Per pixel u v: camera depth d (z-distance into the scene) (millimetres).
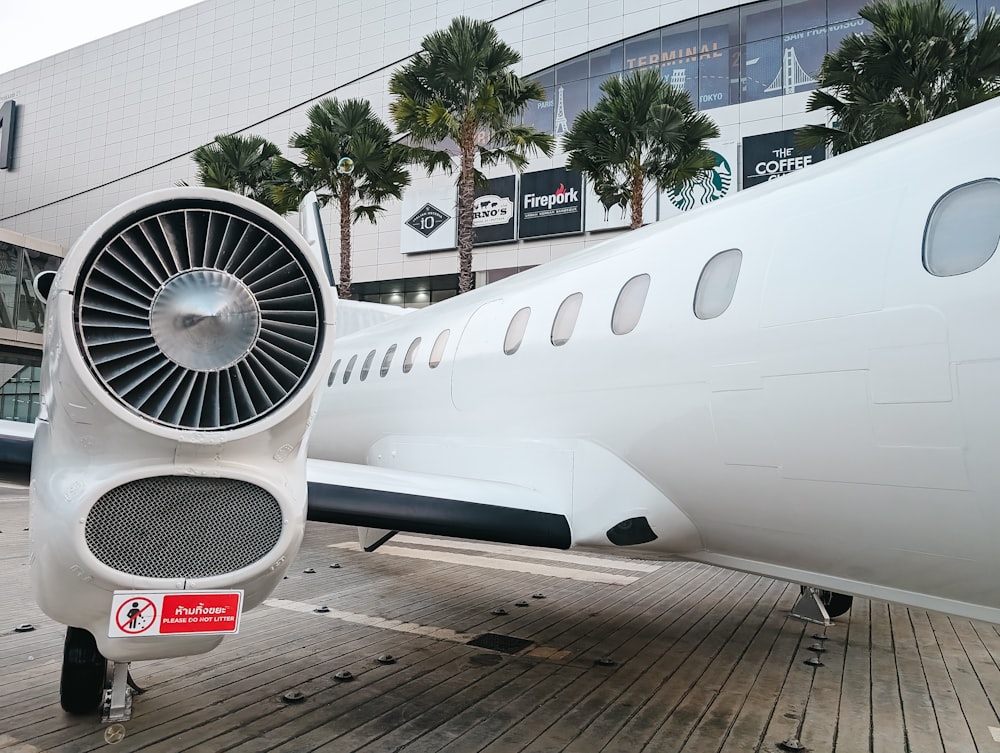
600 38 21672
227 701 3355
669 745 2992
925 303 2271
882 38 10695
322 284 2297
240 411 2225
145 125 32688
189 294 2158
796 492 2695
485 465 4180
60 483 2176
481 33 14789
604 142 13938
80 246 2068
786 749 2973
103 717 3096
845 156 2859
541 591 6043
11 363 25375
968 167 2332
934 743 3074
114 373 2107
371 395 5695
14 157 37312
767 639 4652
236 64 29859
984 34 10406
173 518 2213
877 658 4281
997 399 2086
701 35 20234
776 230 2861
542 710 3342
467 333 4672
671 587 6301
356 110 17000
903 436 2314
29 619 4746
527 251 22484
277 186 17359
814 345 2557
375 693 3514
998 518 2174
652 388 3174
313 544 8367
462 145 15062
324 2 27578
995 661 4258
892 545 2516
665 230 3545
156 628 2188
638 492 3311
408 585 6164
